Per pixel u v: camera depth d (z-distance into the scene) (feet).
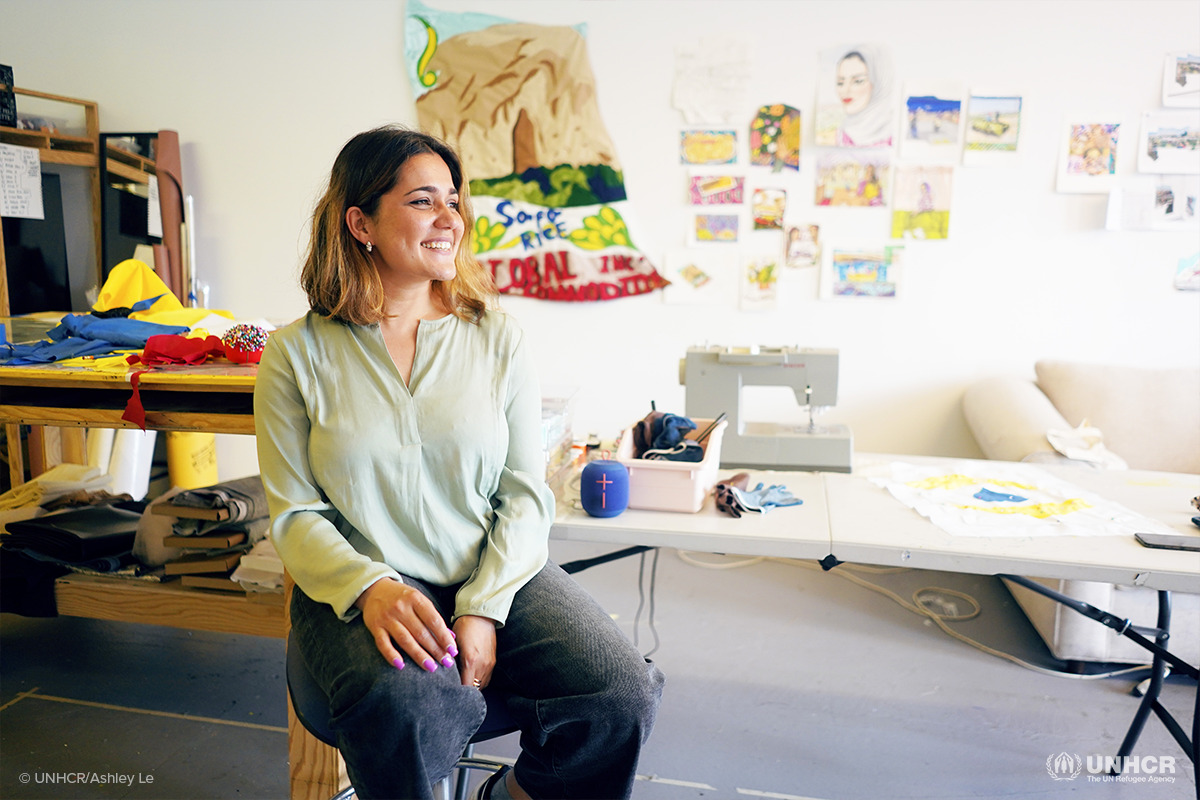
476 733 3.87
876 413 10.20
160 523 6.49
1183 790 5.81
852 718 6.73
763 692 7.13
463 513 4.22
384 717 3.36
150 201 10.97
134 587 6.34
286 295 11.25
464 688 3.59
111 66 11.14
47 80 11.32
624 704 3.70
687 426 5.62
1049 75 9.21
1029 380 9.65
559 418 5.90
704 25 9.77
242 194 11.11
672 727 6.60
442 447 4.06
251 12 10.70
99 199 11.21
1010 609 8.75
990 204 9.55
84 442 9.90
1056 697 7.04
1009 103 9.31
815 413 6.47
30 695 6.98
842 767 6.08
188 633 8.27
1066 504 5.14
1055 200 9.42
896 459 6.44
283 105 10.83
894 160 9.63
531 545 4.23
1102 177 9.27
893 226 9.76
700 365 6.43
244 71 10.84
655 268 10.36
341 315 4.09
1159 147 9.12
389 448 3.98
